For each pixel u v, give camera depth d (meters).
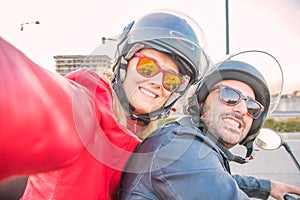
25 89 0.42
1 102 0.38
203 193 0.98
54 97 0.49
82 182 0.86
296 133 7.48
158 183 1.00
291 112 13.41
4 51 0.42
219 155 1.10
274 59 1.45
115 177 1.06
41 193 0.89
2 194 1.07
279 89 1.47
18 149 0.42
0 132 0.39
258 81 1.35
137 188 1.03
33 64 0.47
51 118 0.47
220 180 1.01
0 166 0.42
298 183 3.13
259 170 3.49
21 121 0.41
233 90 1.27
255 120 1.39
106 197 0.94
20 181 1.10
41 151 0.46
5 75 0.40
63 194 0.86
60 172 0.85
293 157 1.72
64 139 0.50
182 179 0.99
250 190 1.53
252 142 1.47
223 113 1.22
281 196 1.53
